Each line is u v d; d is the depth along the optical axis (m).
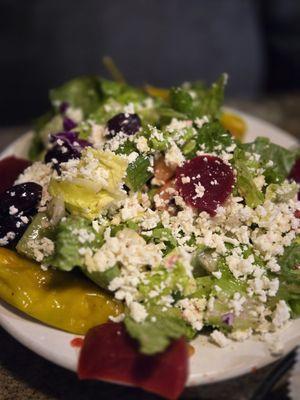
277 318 0.17
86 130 0.22
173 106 0.23
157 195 0.19
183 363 0.15
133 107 0.23
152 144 0.20
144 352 0.15
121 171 0.19
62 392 0.18
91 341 0.16
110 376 0.16
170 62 0.47
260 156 0.21
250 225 0.19
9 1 0.46
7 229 0.19
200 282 0.18
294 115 0.33
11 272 0.18
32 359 0.19
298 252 0.19
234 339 0.17
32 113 0.43
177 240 0.18
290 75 0.47
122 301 0.18
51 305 0.18
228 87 0.46
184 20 0.49
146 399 0.17
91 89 0.26
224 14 0.49
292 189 0.20
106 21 0.47
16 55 0.45
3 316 0.18
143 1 0.49
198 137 0.21
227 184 0.19
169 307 0.17
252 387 0.17
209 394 0.17
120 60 0.46
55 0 0.47
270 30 0.47
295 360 0.17
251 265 0.18
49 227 0.18
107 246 0.17
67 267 0.17
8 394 0.18
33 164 0.22
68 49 0.46
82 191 0.18
